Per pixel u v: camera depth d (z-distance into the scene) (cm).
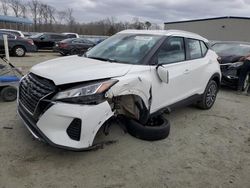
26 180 311
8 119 477
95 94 330
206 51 588
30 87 360
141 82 381
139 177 333
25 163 342
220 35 3475
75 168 340
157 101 429
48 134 326
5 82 573
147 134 420
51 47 2202
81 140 330
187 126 509
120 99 379
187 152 405
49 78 336
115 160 365
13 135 412
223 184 333
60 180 315
